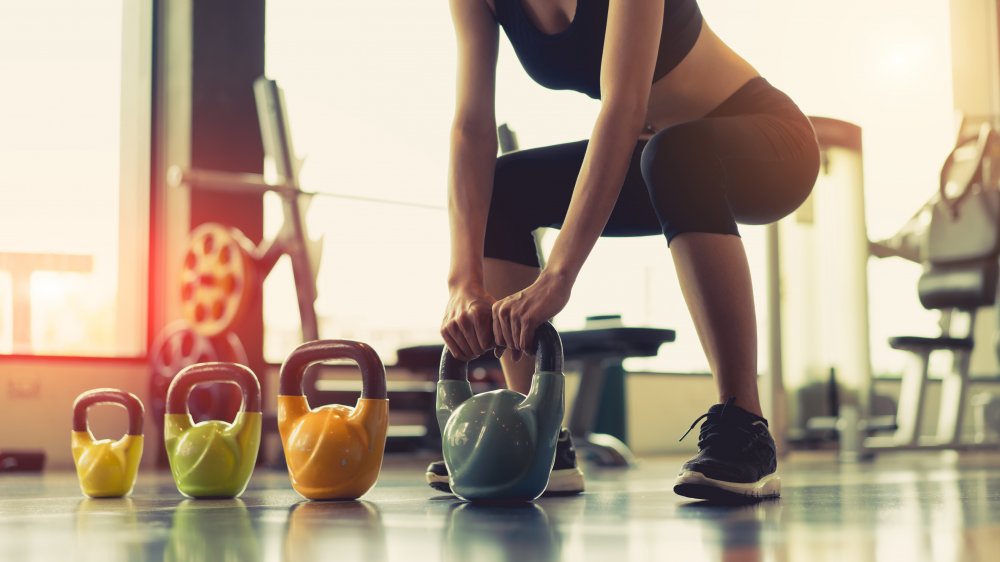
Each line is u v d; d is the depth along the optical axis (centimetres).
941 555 71
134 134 463
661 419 546
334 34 491
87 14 451
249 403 152
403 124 500
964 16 634
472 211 141
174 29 465
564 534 87
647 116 158
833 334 438
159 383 414
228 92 459
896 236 464
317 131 482
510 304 124
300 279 362
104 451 161
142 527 99
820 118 404
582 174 128
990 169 433
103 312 447
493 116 149
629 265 521
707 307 133
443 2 513
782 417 397
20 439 407
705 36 153
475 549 76
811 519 102
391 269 491
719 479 126
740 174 141
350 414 139
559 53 149
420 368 414
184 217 448
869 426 410
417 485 200
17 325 423
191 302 383
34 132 434
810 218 420
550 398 125
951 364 448
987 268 424
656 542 80
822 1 594
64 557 73
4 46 430
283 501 140
